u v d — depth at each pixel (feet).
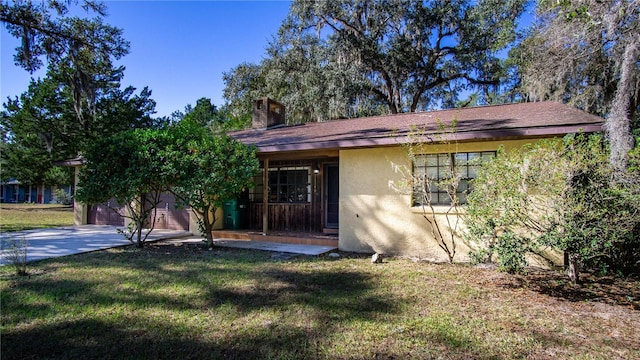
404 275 18.22
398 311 13.03
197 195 24.54
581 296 15.11
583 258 14.75
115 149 24.23
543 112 23.71
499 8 60.34
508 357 9.71
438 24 64.64
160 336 10.80
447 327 11.61
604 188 14.32
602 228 13.91
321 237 28.50
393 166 24.50
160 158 23.82
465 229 21.80
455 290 15.66
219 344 10.32
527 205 15.46
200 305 13.47
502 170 16.24
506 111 26.66
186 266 19.70
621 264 17.35
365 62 63.67
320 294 14.93
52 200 108.99
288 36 70.59
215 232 32.30
